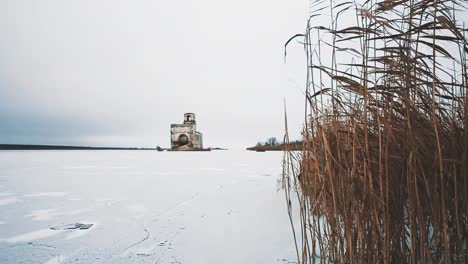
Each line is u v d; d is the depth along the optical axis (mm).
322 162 1309
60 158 18891
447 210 1102
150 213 3355
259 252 1987
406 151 1126
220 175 7574
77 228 2773
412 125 1117
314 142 1342
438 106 1144
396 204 1153
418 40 1098
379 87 1141
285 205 3438
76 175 7859
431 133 1122
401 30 1177
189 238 2377
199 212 3332
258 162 13531
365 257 1222
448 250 1036
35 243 2340
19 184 6055
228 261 1868
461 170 1063
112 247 2213
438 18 1027
